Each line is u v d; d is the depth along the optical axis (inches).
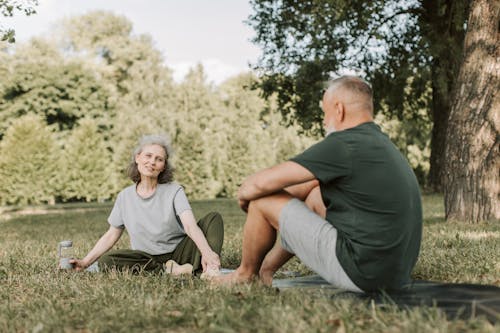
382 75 774.5
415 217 117.9
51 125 1573.6
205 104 1724.9
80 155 1283.2
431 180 840.3
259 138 1676.9
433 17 698.2
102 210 858.1
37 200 1227.9
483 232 278.8
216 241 169.3
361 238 114.9
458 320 95.4
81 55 1909.4
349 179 115.2
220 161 1498.5
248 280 135.2
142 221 173.0
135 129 1371.8
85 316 108.9
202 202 1010.7
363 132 118.0
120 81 1918.1
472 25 352.8
